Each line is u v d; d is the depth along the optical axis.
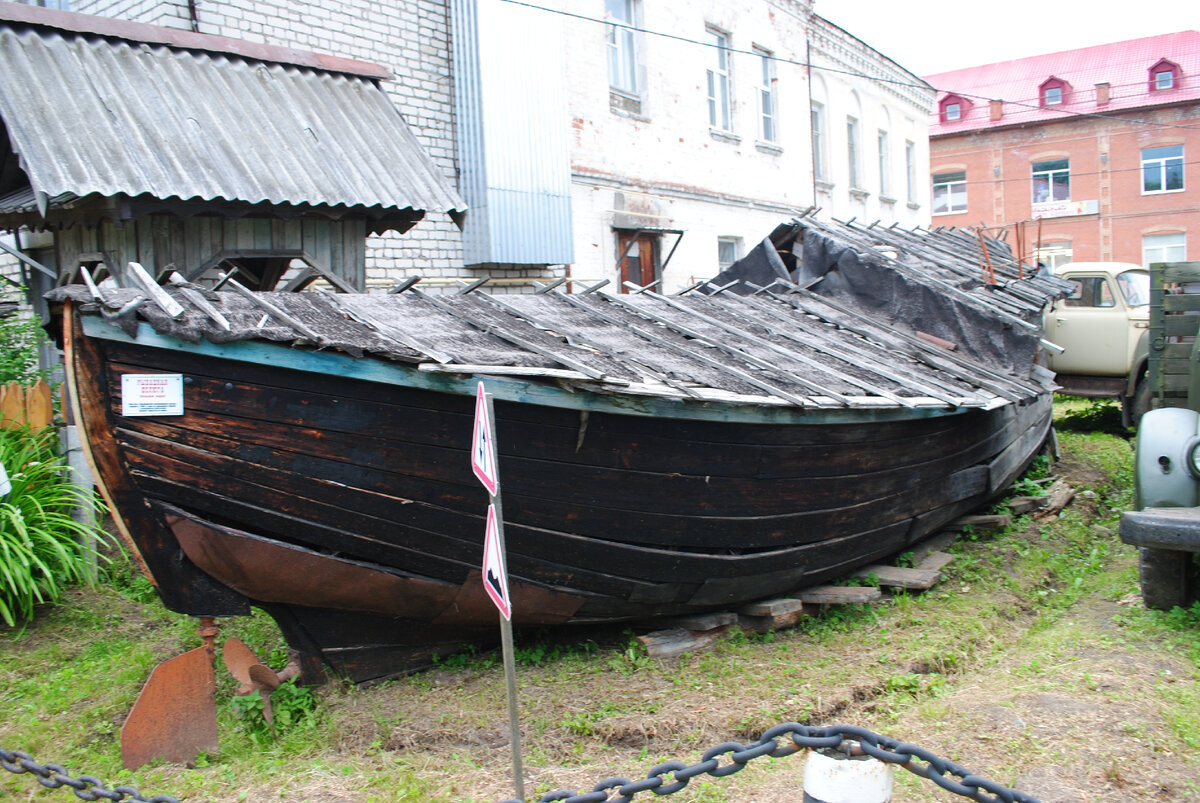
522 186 10.66
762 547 5.31
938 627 5.40
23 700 4.70
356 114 7.05
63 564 5.87
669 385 4.42
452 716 4.22
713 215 15.65
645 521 4.74
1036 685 4.32
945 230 12.26
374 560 4.26
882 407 5.36
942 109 39.16
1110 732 3.76
